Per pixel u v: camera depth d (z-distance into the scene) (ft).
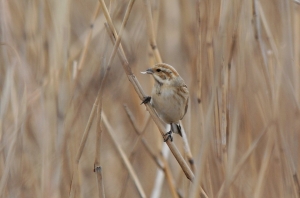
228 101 35.35
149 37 36.81
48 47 41.93
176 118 37.91
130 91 50.85
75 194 33.96
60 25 37.96
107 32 31.73
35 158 41.09
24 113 36.88
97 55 48.14
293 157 37.91
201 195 32.71
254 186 40.63
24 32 43.45
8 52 40.63
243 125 41.55
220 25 33.73
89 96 47.42
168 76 37.22
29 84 40.45
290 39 37.76
